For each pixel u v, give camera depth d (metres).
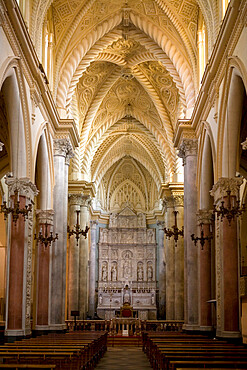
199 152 23.28
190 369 8.60
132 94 34.97
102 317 45.38
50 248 22.72
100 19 25.11
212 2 19.89
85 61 26.62
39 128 20.59
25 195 17.94
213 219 22.77
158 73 30.56
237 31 15.52
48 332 22.08
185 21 24.19
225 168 18.00
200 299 22.19
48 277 22.34
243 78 14.66
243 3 14.30
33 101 19.03
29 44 16.97
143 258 47.97
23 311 17.58
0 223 28.14
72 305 33.84
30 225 18.59
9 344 13.52
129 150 44.62
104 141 41.31
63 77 25.33
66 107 25.72
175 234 24.20
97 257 47.78
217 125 18.92
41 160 22.64
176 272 33.38
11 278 17.47
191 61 25.08
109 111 36.00
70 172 35.91
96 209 48.25
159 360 12.99
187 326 22.61
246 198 26.84
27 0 18.98
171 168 35.94
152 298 45.62
